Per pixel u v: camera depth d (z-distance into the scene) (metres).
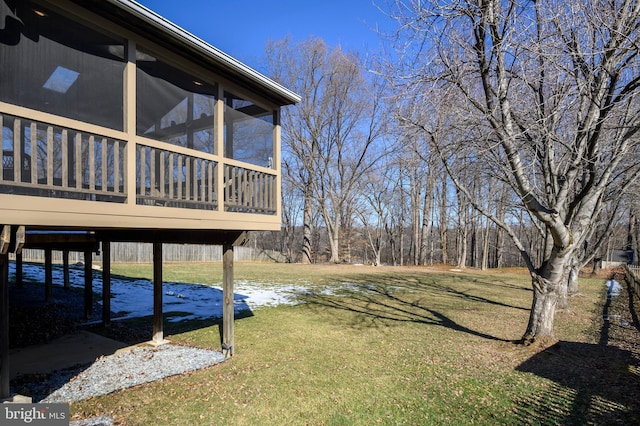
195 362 5.33
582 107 5.47
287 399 4.11
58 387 4.40
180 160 4.50
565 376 4.85
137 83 4.39
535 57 5.39
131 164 3.90
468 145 5.94
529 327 6.33
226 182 5.21
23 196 2.99
